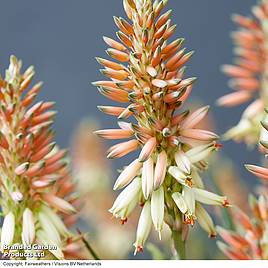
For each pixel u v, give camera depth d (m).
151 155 1.05
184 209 1.03
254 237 1.09
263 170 1.00
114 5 2.51
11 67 1.09
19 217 1.10
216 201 1.04
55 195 1.11
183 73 1.04
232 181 1.37
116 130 1.05
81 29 2.51
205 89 2.36
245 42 1.27
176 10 2.45
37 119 1.09
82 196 1.14
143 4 1.03
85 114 2.36
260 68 1.28
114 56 1.03
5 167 1.09
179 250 1.05
